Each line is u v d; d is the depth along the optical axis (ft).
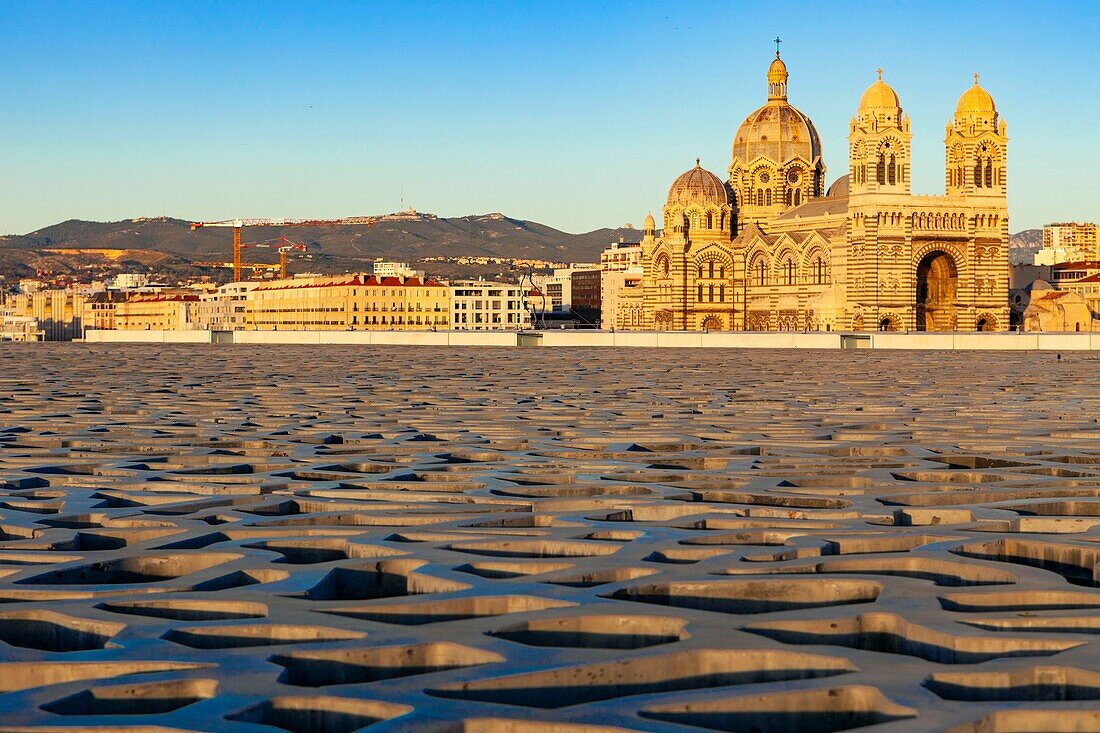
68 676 33.58
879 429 103.60
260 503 62.49
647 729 28.84
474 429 101.76
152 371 209.67
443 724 29.14
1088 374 204.74
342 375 194.80
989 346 373.40
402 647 35.37
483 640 36.14
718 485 68.74
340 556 51.88
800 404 131.75
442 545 50.55
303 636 37.50
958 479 71.51
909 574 46.24
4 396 143.54
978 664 33.63
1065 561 49.03
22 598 42.24
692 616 38.42
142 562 48.44
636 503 61.26
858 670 33.32
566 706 32.48
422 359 270.46
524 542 51.06
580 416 115.55
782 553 48.44
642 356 297.94
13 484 70.64
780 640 37.63
